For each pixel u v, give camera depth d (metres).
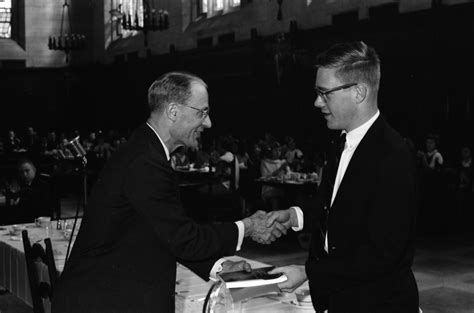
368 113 2.22
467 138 11.59
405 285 2.13
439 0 11.98
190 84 2.48
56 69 25.55
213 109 18.94
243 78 17.64
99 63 25.08
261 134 16.83
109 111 24.53
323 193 2.42
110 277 2.38
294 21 15.62
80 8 26.44
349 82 2.16
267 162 12.02
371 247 2.06
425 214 10.00
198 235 2.41
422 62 12.40
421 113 12.43
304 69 15.18
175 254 2.39
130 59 23.55
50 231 5.00
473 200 10.56
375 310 2.11
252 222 2.64
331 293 2.19
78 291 2.38
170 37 21.44
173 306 2.49
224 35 18.75
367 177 2.13
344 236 2.16
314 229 2.44
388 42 13.17
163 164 2.43
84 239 2.44
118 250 2.40
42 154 18.88
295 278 2.48
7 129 25.19
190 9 20.73
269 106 16.47
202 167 13.42
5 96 25.22
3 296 6.29
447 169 10.56
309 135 15.09
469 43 11.46
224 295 2.07
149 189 2.37
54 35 26.00
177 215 2.40
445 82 11.95
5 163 16.69
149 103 2.54
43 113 25.56
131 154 2.44
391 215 2.04
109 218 2.39
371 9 13.87
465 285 6.57
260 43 16.80
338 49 2.18
